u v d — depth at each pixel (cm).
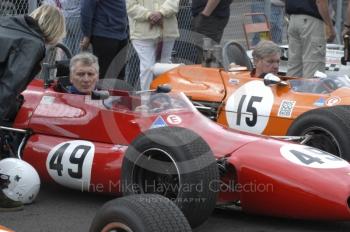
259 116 874
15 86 628
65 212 682
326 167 615
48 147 725
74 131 720
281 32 1608
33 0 1050
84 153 695
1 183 686
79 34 1116
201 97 927
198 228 637
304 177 603
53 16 664
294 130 740
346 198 588
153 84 988
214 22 1208
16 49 628
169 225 477
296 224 652
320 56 1156
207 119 690
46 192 750
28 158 734
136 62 1099
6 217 662
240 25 1455
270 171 612
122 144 686
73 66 746
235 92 907
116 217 488
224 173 633
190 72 970
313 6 1133
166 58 1084
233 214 682
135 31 1050
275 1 1584
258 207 630
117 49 1043
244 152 633
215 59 996
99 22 1019
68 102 735
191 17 1326
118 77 879
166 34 1066
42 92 761
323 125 715
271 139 664
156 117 680
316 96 855
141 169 618
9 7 1038
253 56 935
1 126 756
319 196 593
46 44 671
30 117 747
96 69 750
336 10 1745
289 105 857
